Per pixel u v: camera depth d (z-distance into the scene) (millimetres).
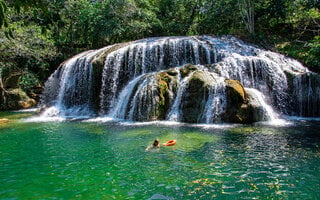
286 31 23219
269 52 17703
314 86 13656
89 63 17547
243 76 14766
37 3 3873
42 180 5574
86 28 26562
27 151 7738
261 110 11805
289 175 5574
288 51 18922
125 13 25141
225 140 8375
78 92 17844
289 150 7238
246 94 12164
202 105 11977
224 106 11656
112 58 17016
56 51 24484
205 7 28312
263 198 4617
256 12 23688
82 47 28844
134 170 6023
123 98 14492
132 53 17281
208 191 4906
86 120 13289
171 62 17500
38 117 14836
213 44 18031
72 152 7535
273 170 5852
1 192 5020
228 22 26047
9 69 20812
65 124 12117
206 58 17125
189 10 30484
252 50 17875
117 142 8477
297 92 14023
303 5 21047
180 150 7410
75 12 25719
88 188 5141
